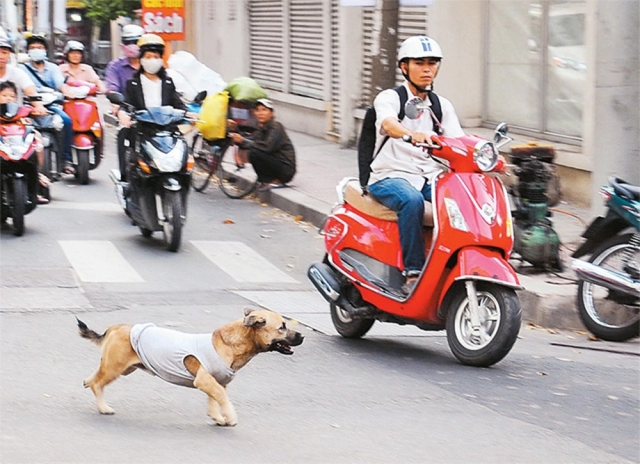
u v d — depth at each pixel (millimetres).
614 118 11273
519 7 16375
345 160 19953
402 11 18828
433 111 8625
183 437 6238
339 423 6648
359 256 9023
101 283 11047
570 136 15375
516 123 16734
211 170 17562
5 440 6039
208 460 5809
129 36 15727
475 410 7039
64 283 10883
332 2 22438
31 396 7039
